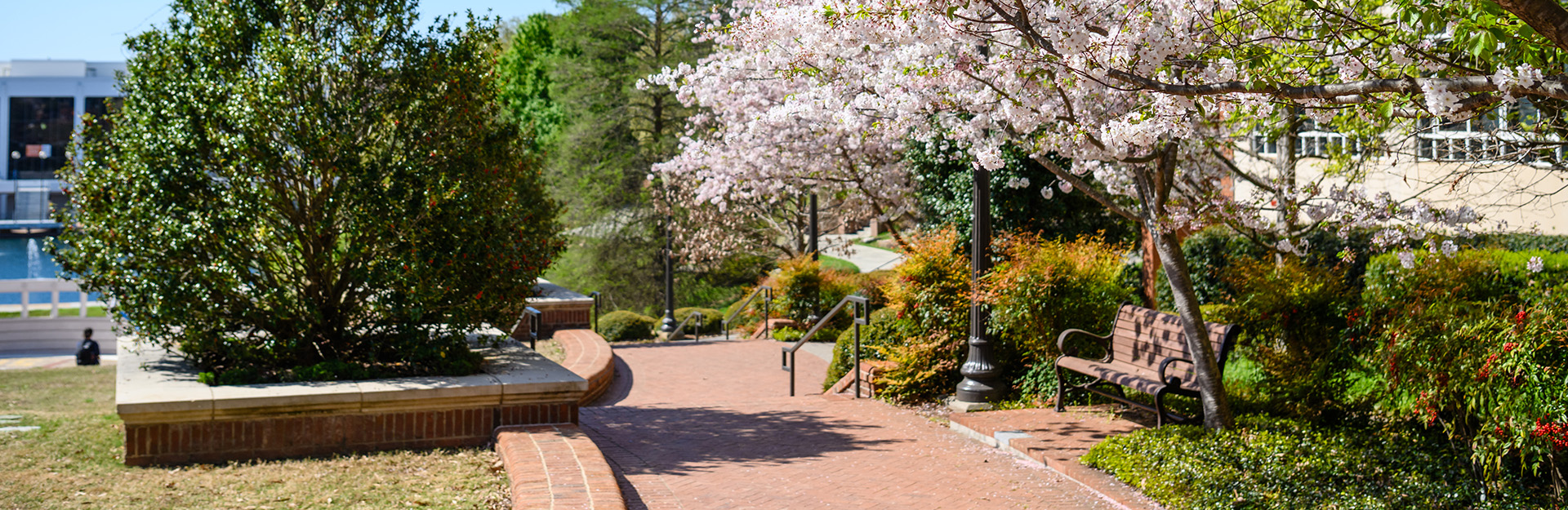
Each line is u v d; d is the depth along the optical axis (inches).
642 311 1211.2
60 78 2751.0
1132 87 206.2
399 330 297.0
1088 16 201.6
